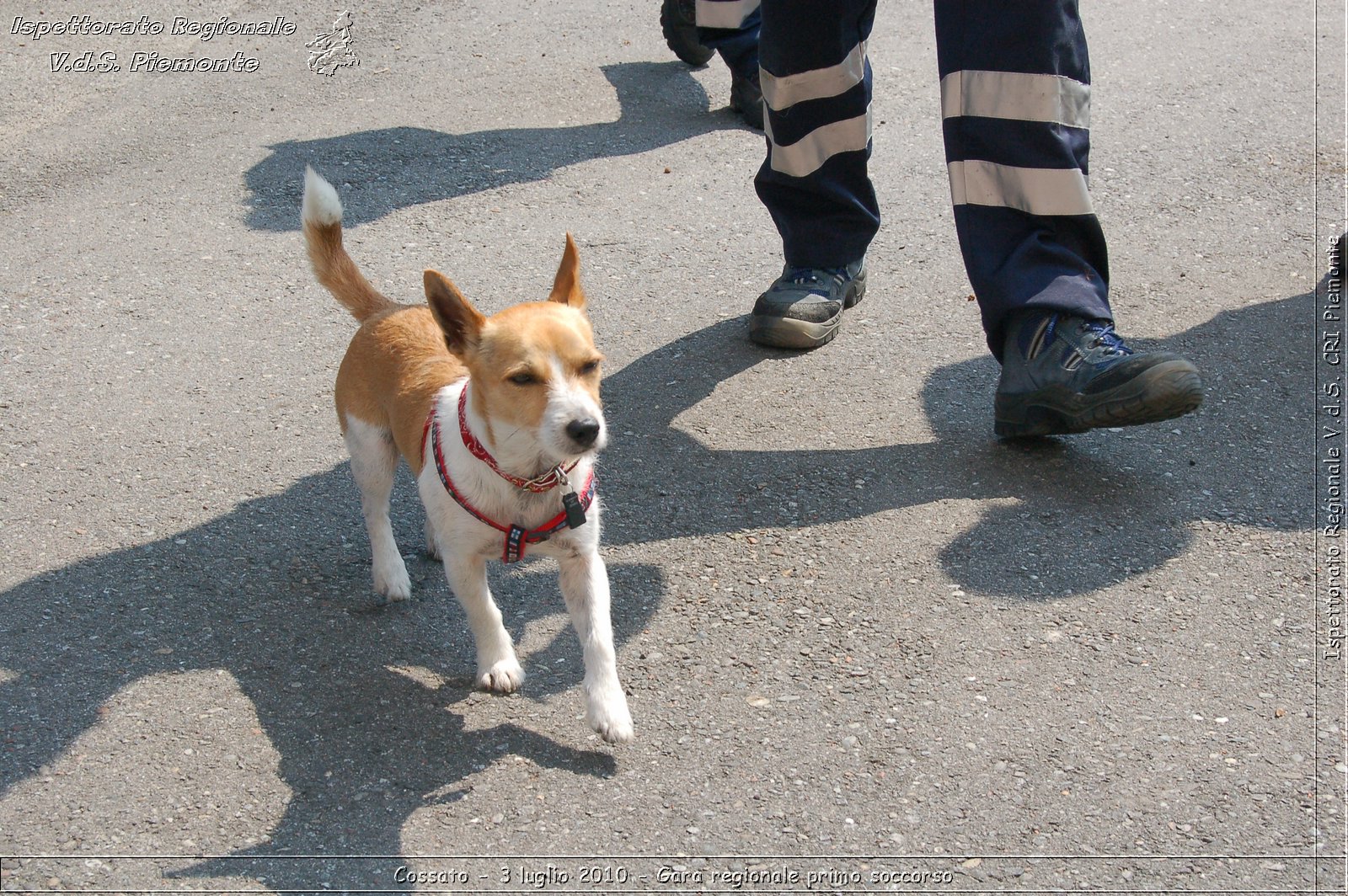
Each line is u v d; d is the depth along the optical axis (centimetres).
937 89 732
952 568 353
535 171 641
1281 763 278
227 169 644
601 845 262
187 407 445
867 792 274
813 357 478
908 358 474
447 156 659
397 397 331
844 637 327
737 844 261
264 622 338
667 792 276
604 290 530
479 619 308
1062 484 391
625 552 367
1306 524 366
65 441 422
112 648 325
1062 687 305
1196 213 581
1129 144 658
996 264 399
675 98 736
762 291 528
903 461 408
